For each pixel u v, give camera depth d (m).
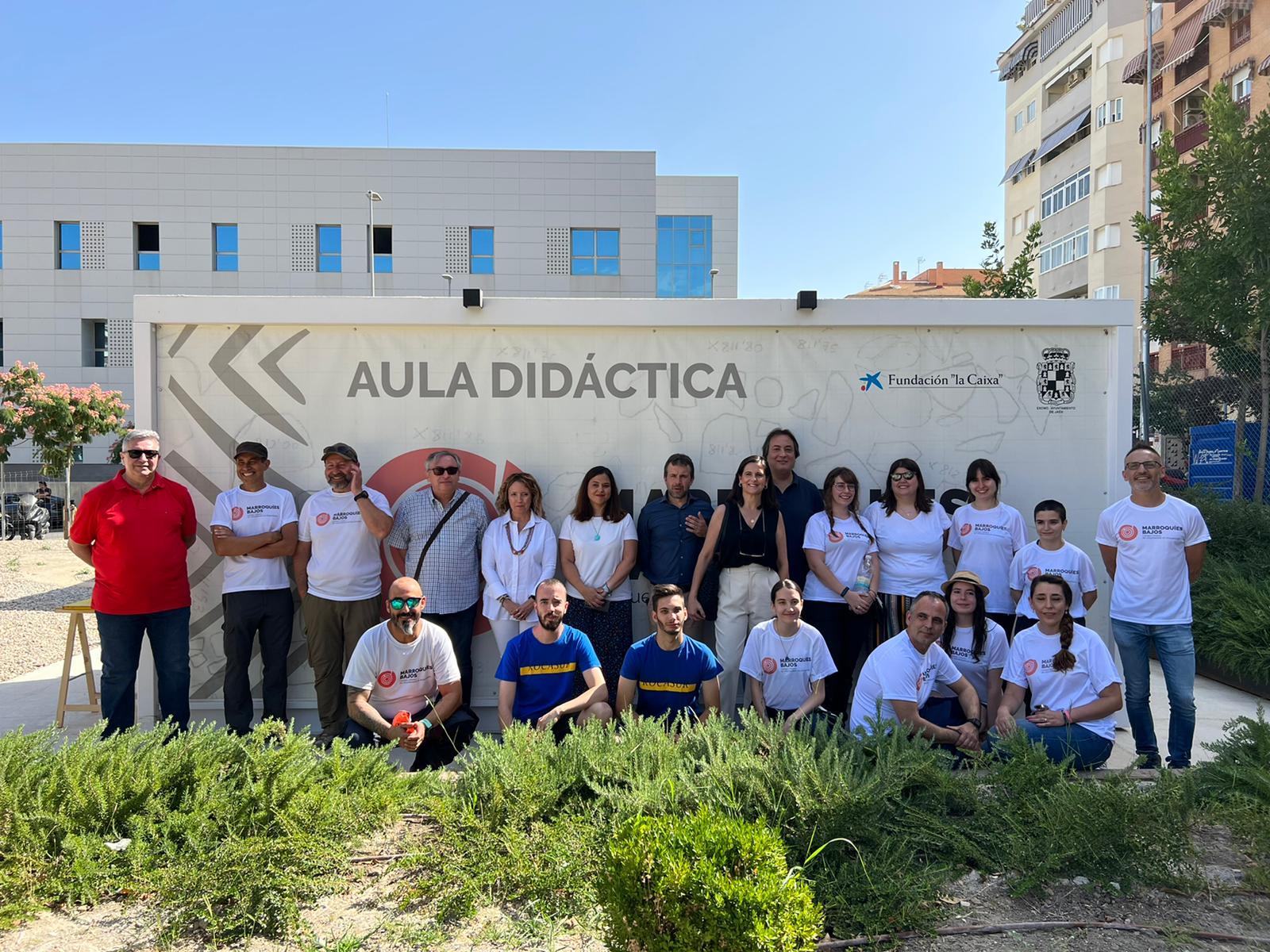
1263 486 10.04
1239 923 2.99
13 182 34.38
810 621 5.28
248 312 5.49
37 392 21.02
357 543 5.17
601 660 5.26
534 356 5.68
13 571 13.96
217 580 5.48
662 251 40.12
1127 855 3.20
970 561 5.33
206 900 2.94
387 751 3.89
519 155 35.12
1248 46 24.73
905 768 3.60
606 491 5.29
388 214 34.94
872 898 2.98
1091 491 5.83
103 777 3.58
